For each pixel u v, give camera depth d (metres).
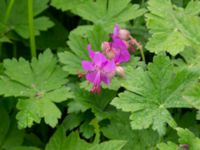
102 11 0.63
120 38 0.56
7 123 0.57
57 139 0.53
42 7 0.67
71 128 0.55
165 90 0.50
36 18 0.66
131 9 0.62
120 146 0.49
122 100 0.49
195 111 0.54
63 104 0.58
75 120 0.55
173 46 0.53
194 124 0.54
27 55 0.67
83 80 0.57
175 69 0.54
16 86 0.56
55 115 0.53
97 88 0.52
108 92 0.56
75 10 0.65
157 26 0.55
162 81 0.50
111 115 0.54
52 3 0.66
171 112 0.55
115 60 0.55
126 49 0.55
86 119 0.55
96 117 0.53
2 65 0.59
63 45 0.68
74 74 0.57
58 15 0.71
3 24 0.65
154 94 0.49
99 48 0.59
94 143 0.51
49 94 0.55
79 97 0.55
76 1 0.66
